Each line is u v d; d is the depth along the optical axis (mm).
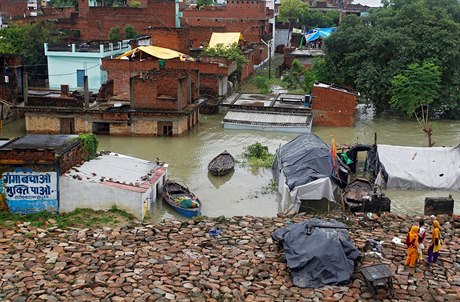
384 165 31344
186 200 26953
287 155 31656
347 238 20234
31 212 25125
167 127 42094
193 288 18250
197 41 75750
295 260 19359
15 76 45781
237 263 20141
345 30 52656
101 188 25328
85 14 74812
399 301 17812
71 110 41969
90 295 17641
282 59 88625
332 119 46312
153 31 59000
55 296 17562
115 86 51531
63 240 21984
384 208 26672
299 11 118500
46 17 85000
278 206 28406
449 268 20141
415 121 49219
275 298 17828
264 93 56750
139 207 25469
